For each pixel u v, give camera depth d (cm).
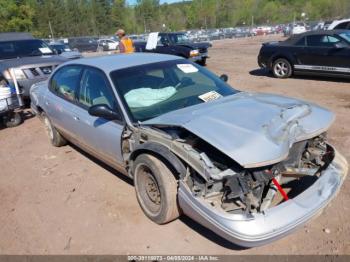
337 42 959
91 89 413
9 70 790
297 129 293
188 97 380
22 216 370
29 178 460
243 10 10075
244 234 250
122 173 412
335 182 299
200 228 327
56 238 329
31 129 693
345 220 324
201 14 10050
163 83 394
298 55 1040
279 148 267
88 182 432
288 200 272
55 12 7606
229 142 269
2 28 5950
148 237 320
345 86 912
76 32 8050
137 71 396
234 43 3319
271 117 298
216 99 374
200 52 1523
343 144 492
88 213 365
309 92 868
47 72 842
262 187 273
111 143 374
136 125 341
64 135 517
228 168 277
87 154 524
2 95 664
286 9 9988
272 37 4288
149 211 341
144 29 9681
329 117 328
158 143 312
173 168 299
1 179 464
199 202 276
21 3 6994
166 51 1528
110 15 8850
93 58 468
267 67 1138
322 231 312
